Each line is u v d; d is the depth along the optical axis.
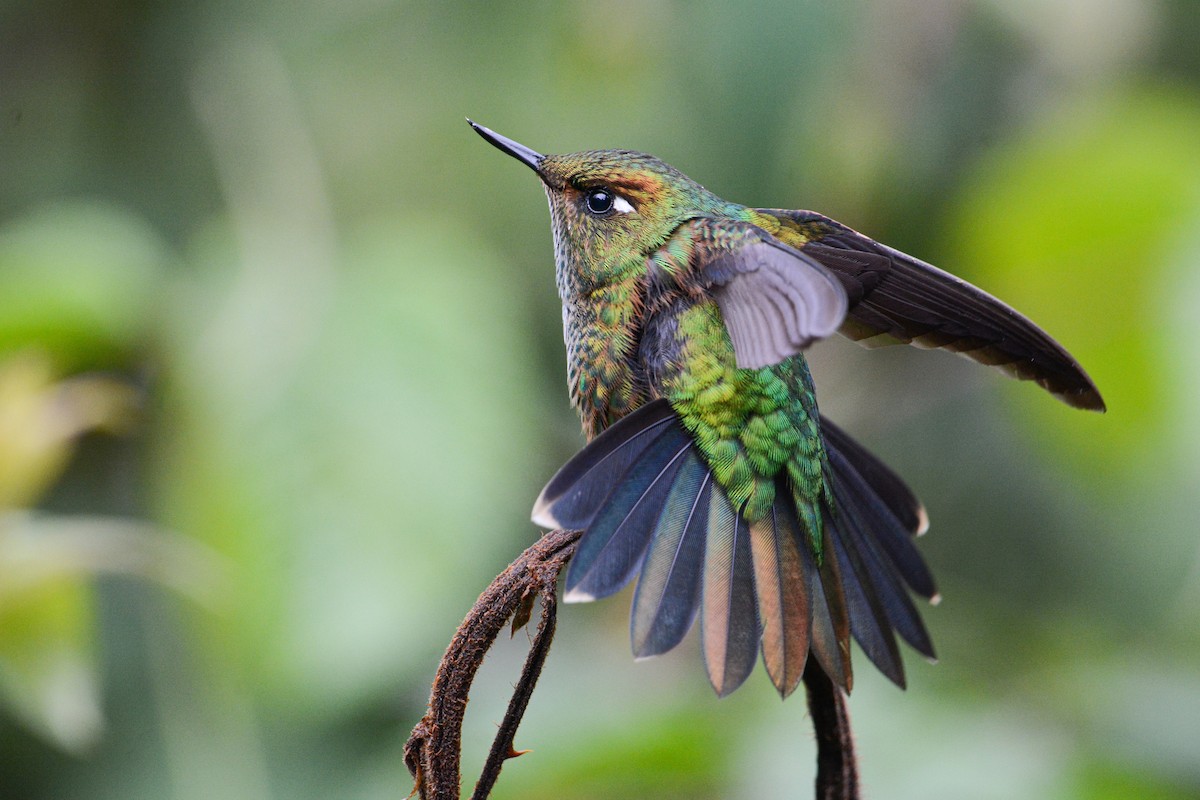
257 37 7.96
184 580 6.50
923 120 7.70
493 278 7.30
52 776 7.12
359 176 8.00
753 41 7.24
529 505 7.98
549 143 8.02
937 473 8.91
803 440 5.38
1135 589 8.34
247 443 6.74
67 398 6.66
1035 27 7.64
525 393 7.10
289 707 6.56
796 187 7.41
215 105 7.74
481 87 8.09
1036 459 8.73
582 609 8.24
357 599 6.50
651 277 5.53
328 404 6.79
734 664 4.87
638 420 5.21
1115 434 7.40
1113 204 7.25
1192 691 7.70
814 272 4.35
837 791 4.43
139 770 6.93
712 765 6.99
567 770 6.90
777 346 4.38
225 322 7.08
